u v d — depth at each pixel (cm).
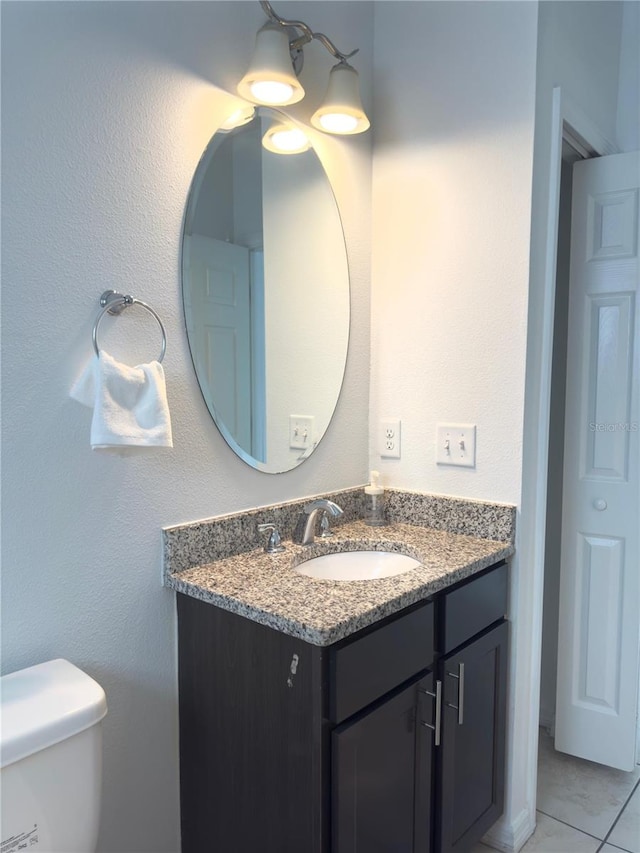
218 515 148
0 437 109
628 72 220
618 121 220
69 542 120
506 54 160
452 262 173
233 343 150
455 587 146
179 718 141
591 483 204
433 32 173
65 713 101
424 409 182
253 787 125
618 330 199
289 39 151
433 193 176
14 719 98
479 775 159
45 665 114
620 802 191
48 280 114
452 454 177
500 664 165
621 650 202
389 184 186
